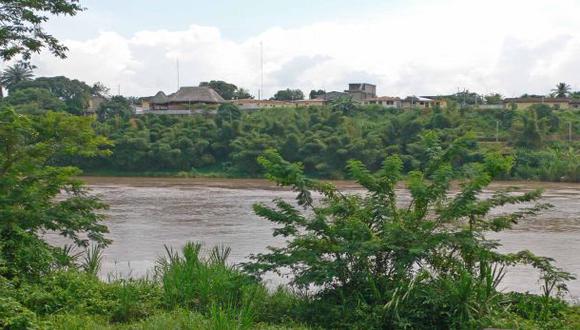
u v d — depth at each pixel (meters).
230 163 70.75
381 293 7.54
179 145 70.81
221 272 8.87
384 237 7.53
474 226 8.13
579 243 19.72
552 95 102.12
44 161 10.28
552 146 69.19
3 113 9.40
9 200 9.05
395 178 8.11
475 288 7.54
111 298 8.48
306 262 7.88
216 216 27.73
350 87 108.00
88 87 109.75
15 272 8.26
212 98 93.06
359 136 69.19
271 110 83.56
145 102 99.75
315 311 7.74
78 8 11.62
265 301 8.32
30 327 6.58
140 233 21.72
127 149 69.06
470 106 85.31
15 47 10.97
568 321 7.59
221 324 6.64
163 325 6.86
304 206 8.20
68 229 10.13
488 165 7.75
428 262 7.83
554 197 39.97
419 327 7.23
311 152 67.69
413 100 95.25
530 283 12.59
